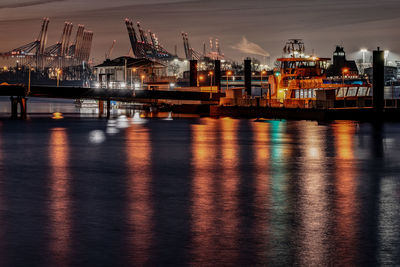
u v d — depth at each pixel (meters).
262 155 60.62
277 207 31.84
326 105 117.56
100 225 27.69
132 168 50.41
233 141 79.38
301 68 138.38
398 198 34.66
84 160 57.12
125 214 30.14
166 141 80.69
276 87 143.75
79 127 118.94
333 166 50.84
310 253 22.89
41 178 44.28
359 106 118.19
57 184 41.12
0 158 59.47
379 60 111.94
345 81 136.12
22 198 35.22
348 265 21.56
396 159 56.06
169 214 30.08
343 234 25.66
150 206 32.34
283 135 88.75
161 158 58.50
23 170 49.41
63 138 88.56
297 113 125.25
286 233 25.86
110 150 67.94
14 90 149.62
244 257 22.47
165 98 156.75
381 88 112.50
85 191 37.84
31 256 22.81
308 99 127.88
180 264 21.77
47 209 31.61
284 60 139.88
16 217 29.53
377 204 32.66
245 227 27.06
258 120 134.88
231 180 42.75
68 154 63.50
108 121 145.88
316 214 29.89
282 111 130.50
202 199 34.53
